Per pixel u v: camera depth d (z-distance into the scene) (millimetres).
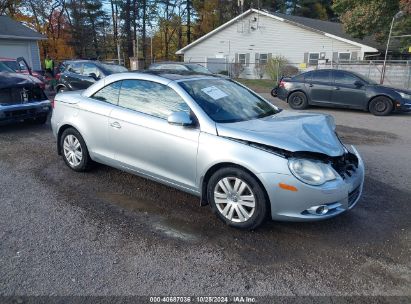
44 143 7074
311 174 3408
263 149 3508
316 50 28766
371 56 27047
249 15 31516
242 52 32594
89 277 2975
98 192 4680
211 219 4012
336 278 3037
